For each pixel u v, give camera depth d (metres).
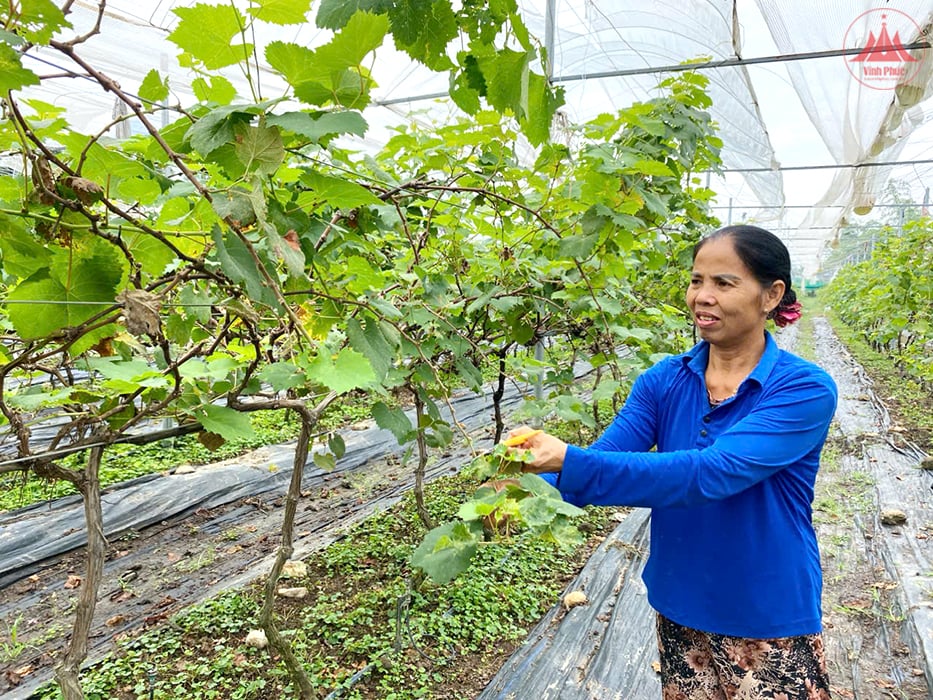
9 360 1.32
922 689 2.79
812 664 1.43
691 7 4.16
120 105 4.00
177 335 1.31
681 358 1.63
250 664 2.63
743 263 1.40
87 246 1.04
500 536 1.02
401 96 6.83
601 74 4.63
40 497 4.15
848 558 4.00
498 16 0.80
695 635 1.58
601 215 1.93
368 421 6.35
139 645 2.79
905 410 7.85
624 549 3.83
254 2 0.82
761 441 1.30
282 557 2.12
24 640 2.91
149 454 5.09
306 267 1.33
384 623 2.97
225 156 0.95
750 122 5.92
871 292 10.16
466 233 2.73
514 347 4.07
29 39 0.74
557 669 2.77
